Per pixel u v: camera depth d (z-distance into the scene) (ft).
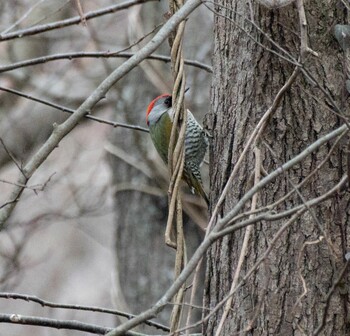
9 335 77.30
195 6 29.17
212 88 33.45
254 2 30.96
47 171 68.18
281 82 30.60
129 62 28.58
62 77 60.59
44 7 59.21
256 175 28.81
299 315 29.66
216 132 32.76
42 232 80.33
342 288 29.35
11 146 58.95
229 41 32.32
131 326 24.47
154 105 46.29
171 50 32.27
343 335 29.40
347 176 25.21
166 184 56.49
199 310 52.24
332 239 29.68
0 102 59.82
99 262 85.05
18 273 59.98
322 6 30.27
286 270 29.91
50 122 59.41
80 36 61.11
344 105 29.99
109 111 70.03
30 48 60.95
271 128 30.37
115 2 63.67
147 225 58.23
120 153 57.57
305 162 30.01
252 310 30.17
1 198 71.92
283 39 30.48
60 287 80.18
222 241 31.58
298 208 24.68
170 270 57.47
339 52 30.22
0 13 58.54
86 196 65.98
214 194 32.60
